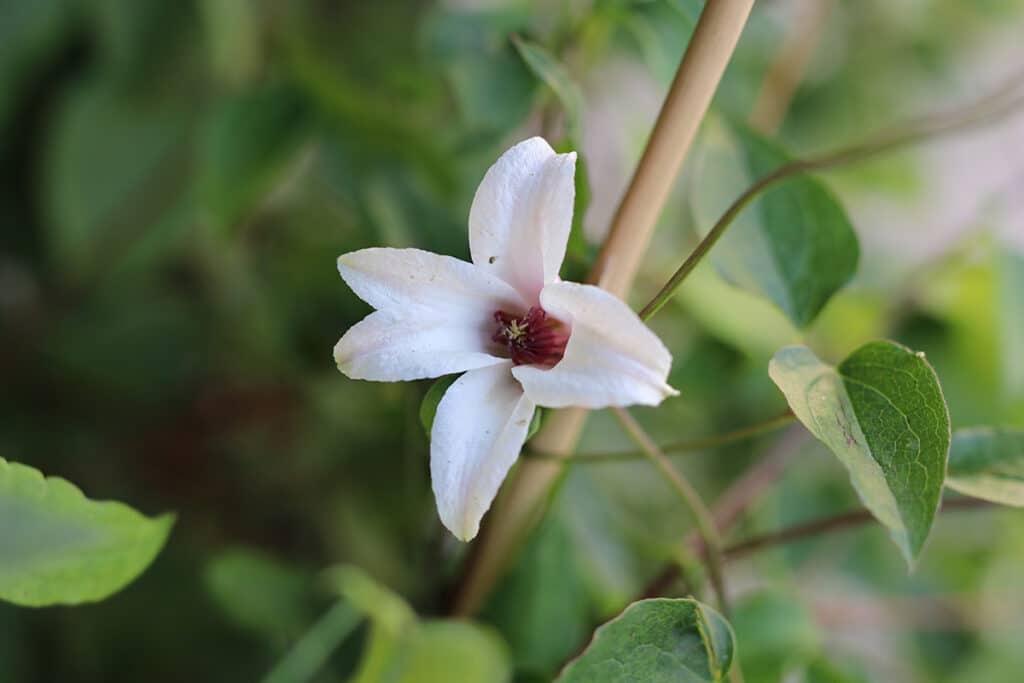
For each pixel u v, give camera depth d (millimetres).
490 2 501
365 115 434
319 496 520
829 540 479
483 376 329
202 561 506
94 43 530
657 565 444
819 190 375
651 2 399
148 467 537
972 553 509
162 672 475
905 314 487
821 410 326
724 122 383
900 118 614
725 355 446
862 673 423
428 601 400
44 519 324
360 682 365
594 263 347
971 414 457
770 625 402
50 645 479
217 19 502
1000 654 492
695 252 340
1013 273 446
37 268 564
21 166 552
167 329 549
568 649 397
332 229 534
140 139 530
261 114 454
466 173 434
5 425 529
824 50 593
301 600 424
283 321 475
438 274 327
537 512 370
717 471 498
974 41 630
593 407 315
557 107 420
